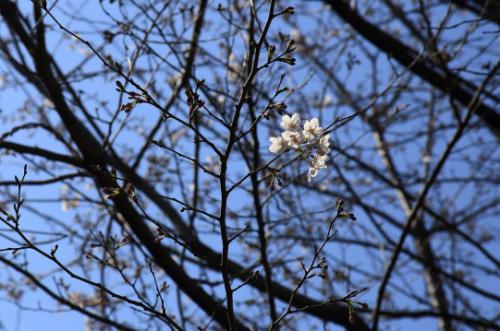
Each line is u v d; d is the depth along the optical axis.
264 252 5.17
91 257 3.35
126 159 6.99
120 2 5.02
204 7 5.56
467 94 6.89
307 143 3.11
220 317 5.23
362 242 7.14
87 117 5.29
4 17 5.25
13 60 5.93
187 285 5.26
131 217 5.11
